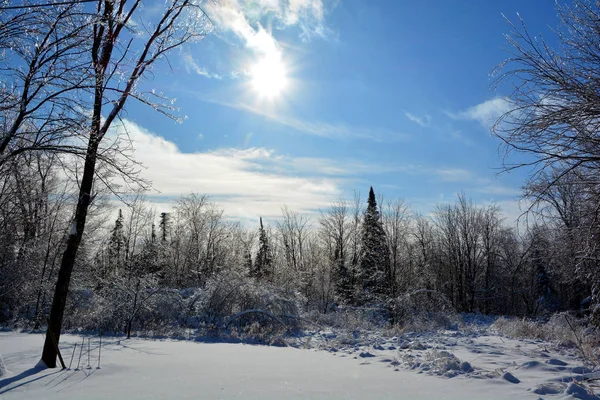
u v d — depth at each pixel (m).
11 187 15.14
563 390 5.51
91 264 24.67
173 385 5.98
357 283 37.44
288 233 57.41
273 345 13.91
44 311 21.27
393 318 20.56
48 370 7.30
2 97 6.86
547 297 34.34
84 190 8.60
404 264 32.28
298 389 5.69
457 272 47.84
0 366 6.91
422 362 8.02
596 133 5.89
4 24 6.27
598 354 9.17
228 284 19.31
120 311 16.73
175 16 9.24
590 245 6.90
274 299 19.00
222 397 5.17
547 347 10.85
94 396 5.28
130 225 36.97
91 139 7.61
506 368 7.62
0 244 20.16
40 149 7.15
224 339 15.19
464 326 18.36
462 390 5.66
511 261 44.53
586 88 5.77
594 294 9.40
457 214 48.16
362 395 5.31
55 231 21.98
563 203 7.00
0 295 20.00
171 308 18.25
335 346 12.59
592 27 5.89
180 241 45.94
